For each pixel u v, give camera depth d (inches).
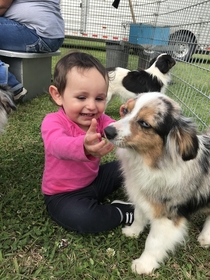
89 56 20.6
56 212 22.6
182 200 19.7
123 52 80.4
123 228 23.4
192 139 18.1
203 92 38.7
